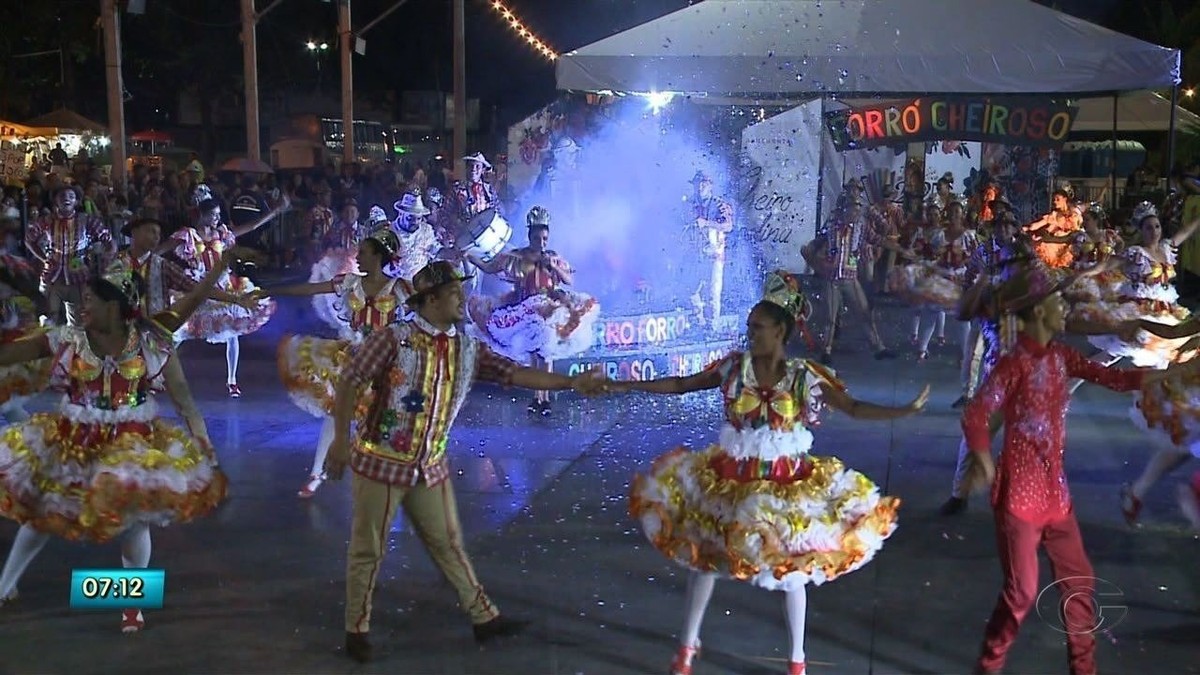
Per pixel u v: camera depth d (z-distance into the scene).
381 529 5.48
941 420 10.90
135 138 40.81
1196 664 5.48
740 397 5.09
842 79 14.52
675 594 6.43
